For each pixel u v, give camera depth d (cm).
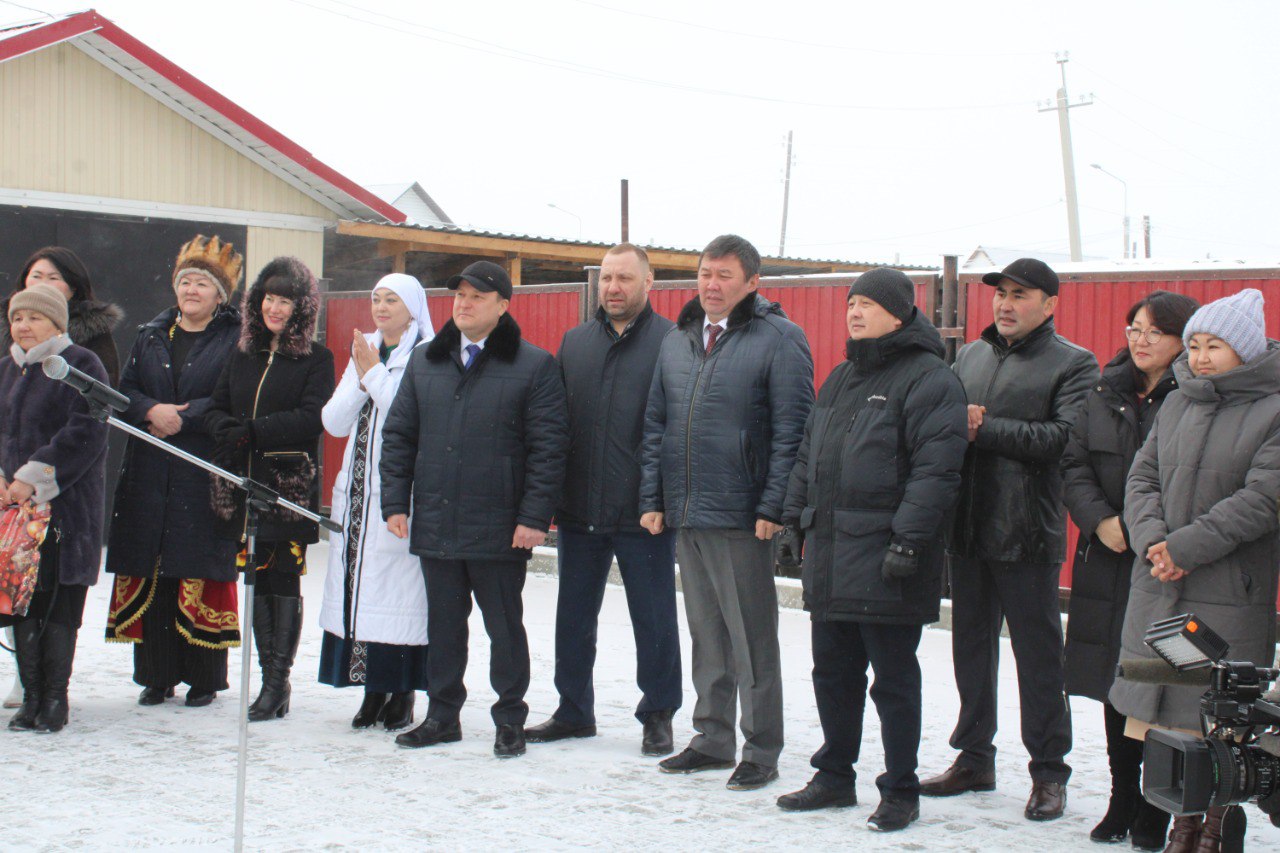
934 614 426
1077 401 445
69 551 527
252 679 636
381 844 398
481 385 509
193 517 557
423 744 513
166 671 568
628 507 514
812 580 435
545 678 641
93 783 457
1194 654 312
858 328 434
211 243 599
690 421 477
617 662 676
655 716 512
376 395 534
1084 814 443
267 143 1127
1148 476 407
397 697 543
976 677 464
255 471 555
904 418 424
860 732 445
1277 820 300
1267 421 384
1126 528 416
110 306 571
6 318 559
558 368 518
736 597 470
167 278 1113
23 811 425
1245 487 383
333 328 1159
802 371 473
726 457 470
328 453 1134
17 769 473
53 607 527
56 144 1061
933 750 522
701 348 486
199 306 583
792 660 687
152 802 436
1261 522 380
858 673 441
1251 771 295
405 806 436
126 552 560
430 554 505
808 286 851
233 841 393
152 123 1103
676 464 479
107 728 535
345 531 539
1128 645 404
